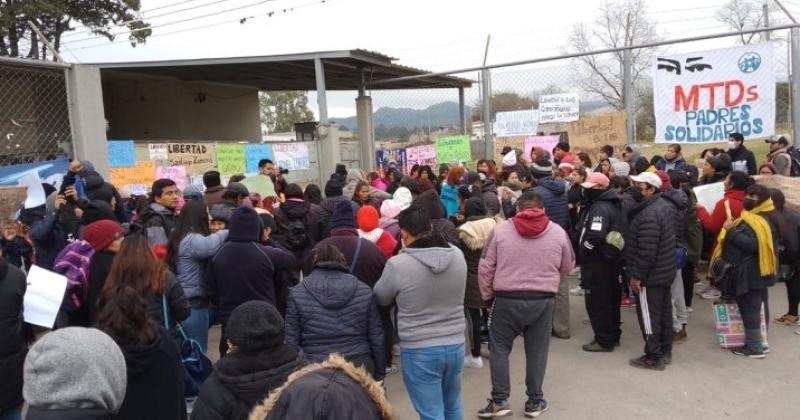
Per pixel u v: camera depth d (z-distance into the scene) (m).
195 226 4.91
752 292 5.70
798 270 6.48
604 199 5.90
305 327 3.71
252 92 17.94
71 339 1.99
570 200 7.88
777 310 7.21
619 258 6.00
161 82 15.41
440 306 3.83
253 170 10.38
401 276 3.77
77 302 4.00
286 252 4.84
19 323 3.32
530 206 4.62
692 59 9.08
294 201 6.27
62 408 1.93
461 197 7.04
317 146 11.62
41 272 3.49
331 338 3.70
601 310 6.03
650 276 5.47
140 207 6.27
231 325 2.58
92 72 7.52
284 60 11.34
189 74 14.02
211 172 6.69
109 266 4.02
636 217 5.53
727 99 8.88
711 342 6.27
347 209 4.94
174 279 3.94
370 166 12.55
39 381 1.93
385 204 6.25
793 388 5.04
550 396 5.07
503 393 4.71
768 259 5.54
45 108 7.45
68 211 5.53
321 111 11.41
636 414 4.67
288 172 10.67
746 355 5.80
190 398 4.04
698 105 9.12
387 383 5.52
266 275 4.48
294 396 1.74
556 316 6.58
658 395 5.00
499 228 4.71
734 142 8.64
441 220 5.71
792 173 8.38
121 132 16.28
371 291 3.91
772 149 8.56
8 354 3.24
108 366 2.02
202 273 4.82
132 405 2.65
